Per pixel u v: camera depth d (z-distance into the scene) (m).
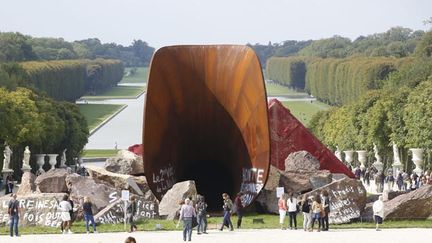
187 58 89.44
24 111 179.00
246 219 87.31
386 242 68.69
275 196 91.56
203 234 75.50
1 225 84.25
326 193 78.69
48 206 83.94
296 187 92.25
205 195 97.94
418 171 145.12
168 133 91.44
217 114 92.06
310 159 98.44
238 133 91.19
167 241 70.31
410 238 71.19
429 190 85.19
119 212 84.25
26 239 72.69
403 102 182.00
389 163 187.88
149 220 85.75
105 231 78.62
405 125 175.00
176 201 86.06
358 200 85.56
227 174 97.94
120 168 98.25
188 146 96.25
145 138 87.44
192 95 90.94
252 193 88.25
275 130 105.44
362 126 195.00
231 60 89.19
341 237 72.19
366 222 85.12
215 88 90.31
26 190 92.44
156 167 89.69
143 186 94.94
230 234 75.38
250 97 87.75
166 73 88.56
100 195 87.44
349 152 184.50
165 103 89.56
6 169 158.50
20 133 175.62
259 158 88.25
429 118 160.88
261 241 69.81
